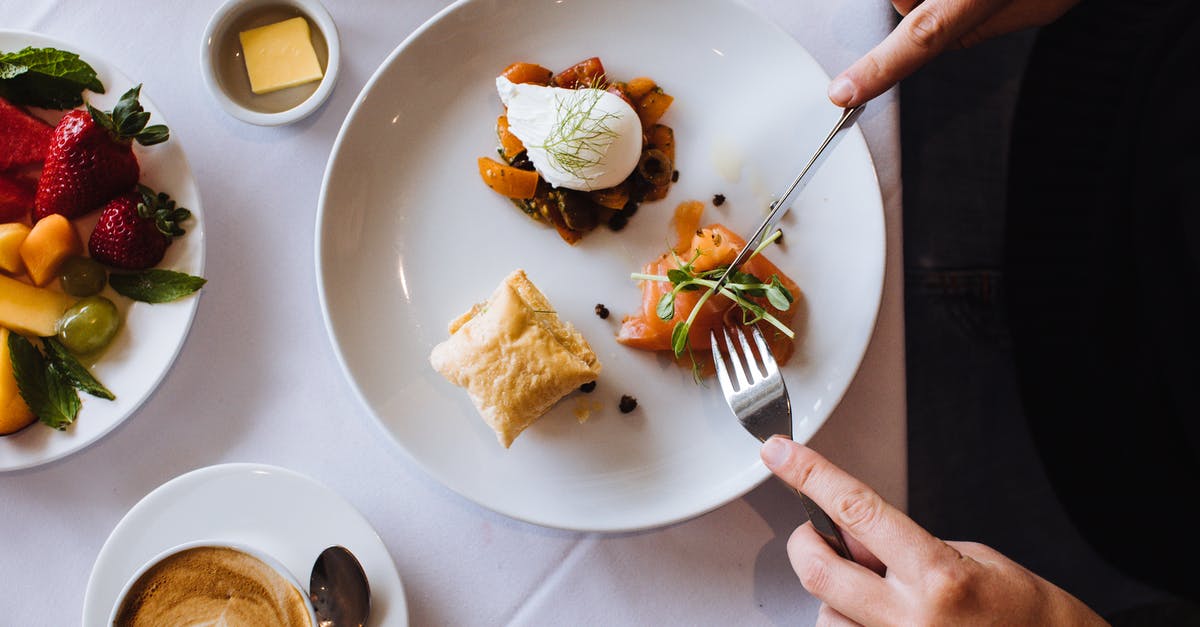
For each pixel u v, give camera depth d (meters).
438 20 0.65
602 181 0.66
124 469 0.65
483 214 0.68
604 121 0.65
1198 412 0.79
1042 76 0.81
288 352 0.66
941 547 0.57
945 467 0.90
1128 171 0.79
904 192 0.91
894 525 0.57
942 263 0.91
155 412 0.65
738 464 0.66
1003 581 0.58
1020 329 0.82
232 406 0.66
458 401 0.66
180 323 0.63
